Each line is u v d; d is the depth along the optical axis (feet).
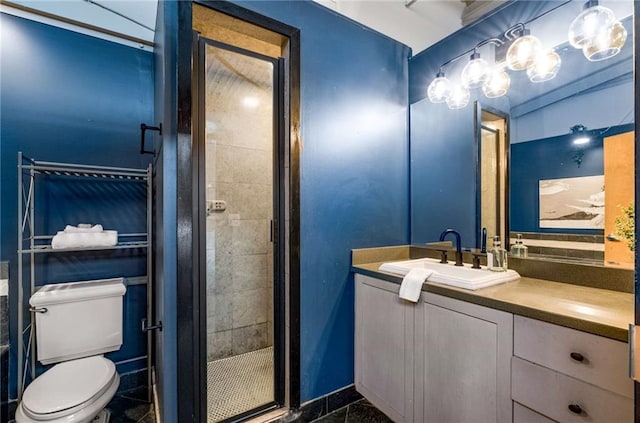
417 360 4.75
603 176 4.36
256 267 8.50
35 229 5.68
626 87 4.20
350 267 6.16
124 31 6.33
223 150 7.89
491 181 5.79
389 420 5.55
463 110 6.26
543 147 5.07
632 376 1.78
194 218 4.75
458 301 4.14
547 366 3.20
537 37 5.13
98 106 6.23
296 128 5.38
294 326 5.37
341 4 6.88
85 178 6.15
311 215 5.59
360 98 6.35
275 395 5.63
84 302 5.57
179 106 4.26
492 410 3.73
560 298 3.74
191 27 4.35
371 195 6.52
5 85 5.46
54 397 4.23
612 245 4.21
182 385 4.30
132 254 6.55
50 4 5.56
